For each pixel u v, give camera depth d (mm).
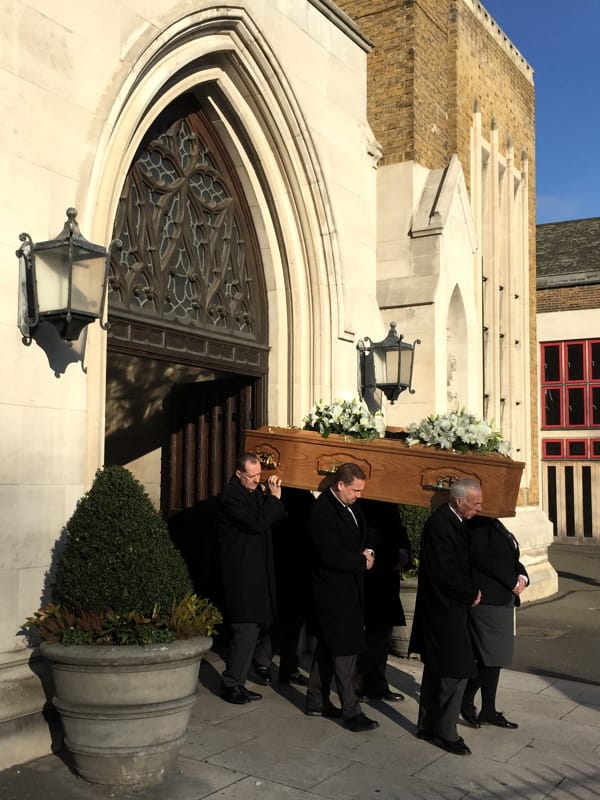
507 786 4445
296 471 5879
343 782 4453
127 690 4188
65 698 4277
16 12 4887
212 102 7305
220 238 7621
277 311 7988
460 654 4879
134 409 9219
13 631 4703
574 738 5273
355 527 5398
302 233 7973
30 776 4414
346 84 8602
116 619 4309
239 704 5773
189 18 6285
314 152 7840
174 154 7047
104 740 4215
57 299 4766
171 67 6277
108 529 4465
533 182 14094
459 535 5051
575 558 18641
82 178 5285
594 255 24078
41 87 5023
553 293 22719
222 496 5703
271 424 7934
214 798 4215
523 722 5613
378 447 5688
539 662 7836
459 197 9977
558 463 22453
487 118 12117
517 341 13344
